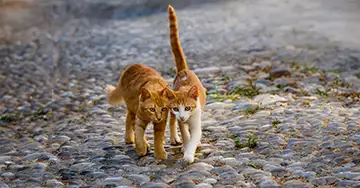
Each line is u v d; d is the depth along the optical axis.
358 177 7.40
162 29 21.69
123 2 28.00
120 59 17.20
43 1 29.36
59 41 20.61
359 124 9.43
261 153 8.55
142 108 8.41
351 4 23.48
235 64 15.25
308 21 21.14
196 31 20.78
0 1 28.77
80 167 8.50
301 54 15.94
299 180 7.48
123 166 8.37
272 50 16.77
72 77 15.40
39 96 13.70
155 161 8.52
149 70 9.27
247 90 12.28
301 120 9.81
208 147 8.95
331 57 15.39
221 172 7.89
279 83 12.83
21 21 24.94
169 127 9.29
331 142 8.65
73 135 10.29
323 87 12.24
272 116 10.21
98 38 20.72
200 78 13.79
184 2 27.36
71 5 28.02
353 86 12.23
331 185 7.28
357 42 17.30
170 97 8.44
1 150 9.73
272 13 23.30
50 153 9.34
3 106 13.05
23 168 8.63
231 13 24.03
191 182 7.54
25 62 17.64
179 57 9.72
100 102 12.59
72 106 12.52
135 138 8.78
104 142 9.60
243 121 10.09
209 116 10.70
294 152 8.45
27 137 10.48
